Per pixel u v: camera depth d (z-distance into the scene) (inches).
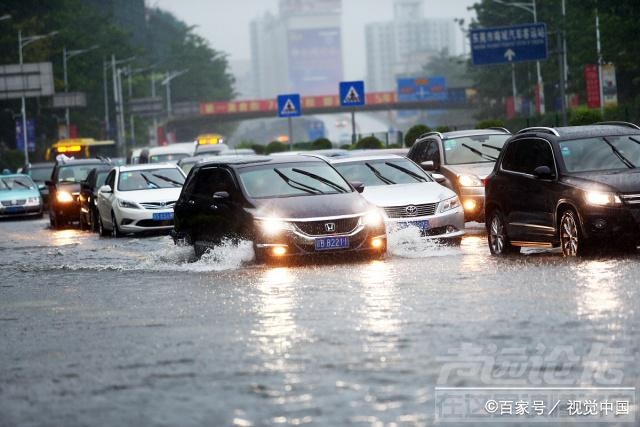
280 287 1177.4
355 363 738.8
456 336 818.8
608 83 5639.8
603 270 1172.5
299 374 713.6
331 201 1482.5
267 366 743.7
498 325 856.9
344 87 3548.2
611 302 944.9
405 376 692.7
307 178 1553.9
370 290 1111.0
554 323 854.5
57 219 3006.9
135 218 2327.8
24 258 1857.8
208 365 758.5
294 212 1454.2
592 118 3629.4
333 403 633.0
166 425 605.9
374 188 1692.9
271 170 1557.6
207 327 924.0
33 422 628.1
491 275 1186.6
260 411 623.5
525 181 1443.2
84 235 2536.9
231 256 1481.3
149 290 1224.2
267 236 1443.2
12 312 1107.3
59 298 1206.3
